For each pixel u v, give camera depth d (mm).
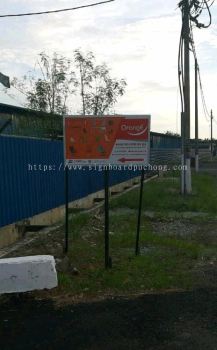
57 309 6266
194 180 27703
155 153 33500
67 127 8453
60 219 13117
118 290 7047
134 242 10086
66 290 6980
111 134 8336
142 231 11344
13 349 5059
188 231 11891
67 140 8469
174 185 23625
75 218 12664
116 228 11906
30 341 5254
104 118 8336
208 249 9836
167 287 7188
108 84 22969
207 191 20719
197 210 15375
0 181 9844
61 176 13555
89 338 5309
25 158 11219
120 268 8016
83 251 9250
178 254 9242
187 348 5020
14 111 16766
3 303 6539
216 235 11367
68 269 7938
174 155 43156
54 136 18062
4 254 9148
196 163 41281
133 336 5348
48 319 5902
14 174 10562
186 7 19000
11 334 5457
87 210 14844
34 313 6129
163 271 7949
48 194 12594
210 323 5688
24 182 11102
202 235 11375
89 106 22688
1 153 9984
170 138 44781
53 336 5379
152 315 5980
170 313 6043
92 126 8375
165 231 11805
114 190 20156
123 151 8328
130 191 20484
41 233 11203
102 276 7566
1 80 8133
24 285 6789
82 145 8422
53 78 20875
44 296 6773
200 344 5113
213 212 15117
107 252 8102
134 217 13523
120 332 5461
